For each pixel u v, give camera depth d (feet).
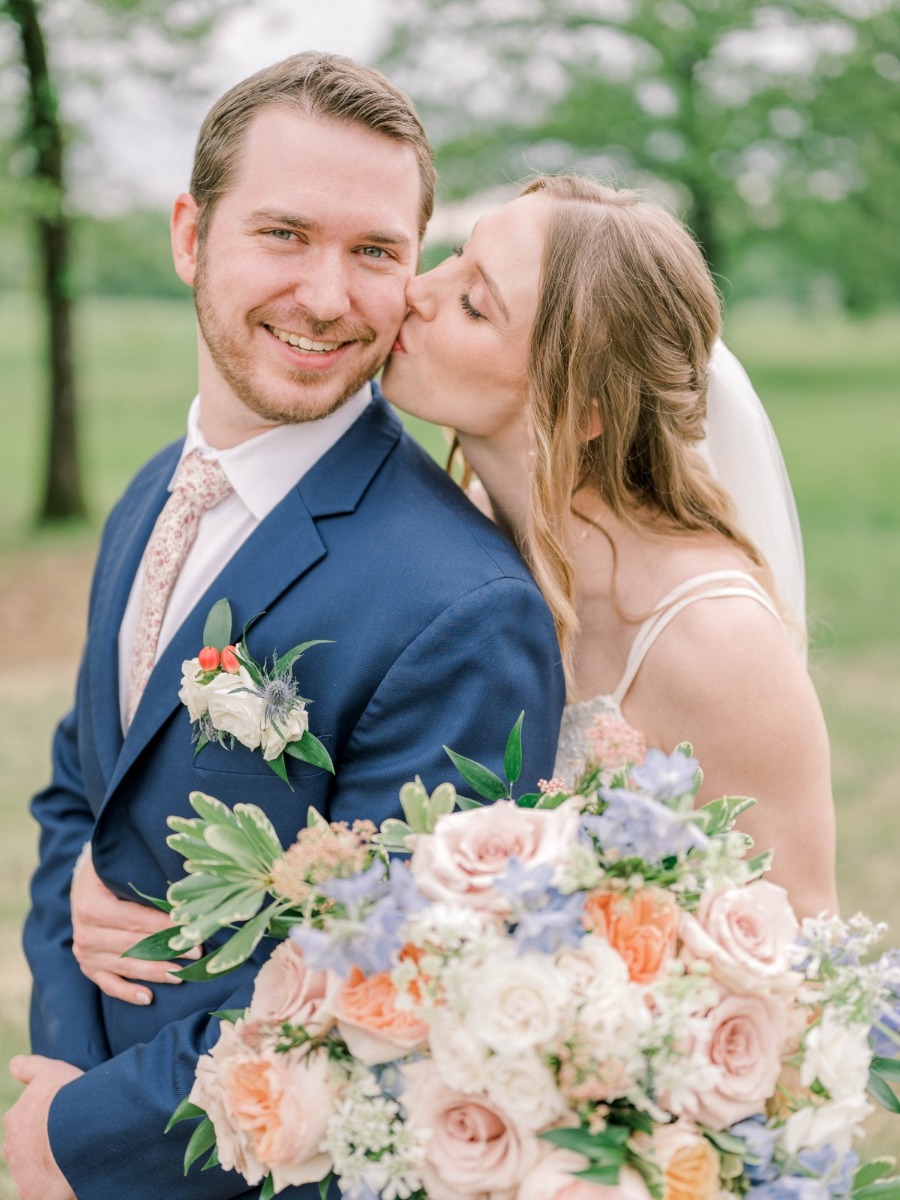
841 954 4.67
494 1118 4.33
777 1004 4.45
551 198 6.57
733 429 7.28
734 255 60.59
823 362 97.50
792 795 6.23
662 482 6.67
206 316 6.25
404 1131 4.28
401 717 5.59
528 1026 4.06
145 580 6.64
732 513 6.83
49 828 7.45
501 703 5.60
